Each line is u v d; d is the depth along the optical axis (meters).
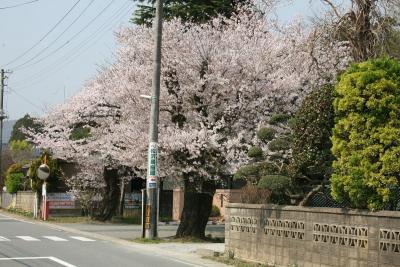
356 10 16.30
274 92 19.67
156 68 19.31
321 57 19.02
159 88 19.42
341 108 10.72
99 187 35.97
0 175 54.47
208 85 19.55
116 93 21.78
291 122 13.61
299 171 12.70
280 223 13.09
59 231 24.73
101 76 27.75
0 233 22.28
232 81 19.69
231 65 19.30
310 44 18.14
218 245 18.56
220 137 19.33
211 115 19.86
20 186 46.25
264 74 19.70
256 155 14.78
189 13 25.14
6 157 66.50
